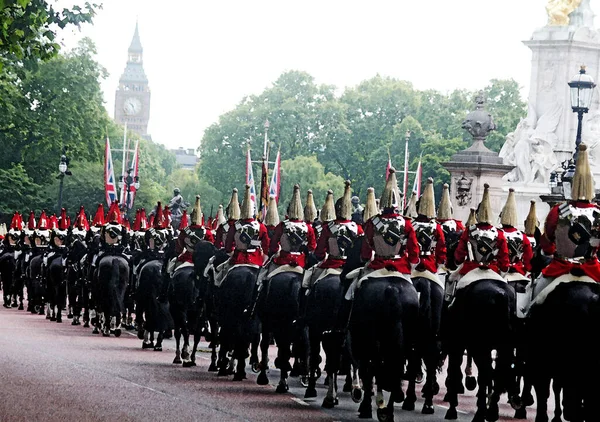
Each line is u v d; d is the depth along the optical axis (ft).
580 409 162.09
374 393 216.33
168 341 308.40
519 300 180.55
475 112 431.84
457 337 183.11
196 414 175.94
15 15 281.13
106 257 309.63
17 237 428.97
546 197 279.49
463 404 210.79
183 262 248.52
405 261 178.70
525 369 183.73
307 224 213.05
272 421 173.78
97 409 176.76
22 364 230.07
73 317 358.84
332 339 194.18
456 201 427.33
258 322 222.28
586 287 162.40
